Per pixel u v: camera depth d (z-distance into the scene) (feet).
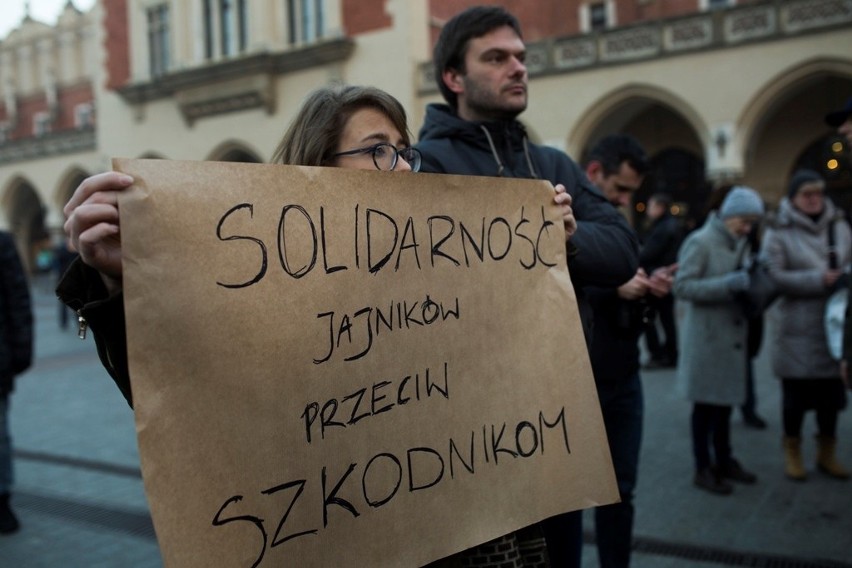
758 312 13.44
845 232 14.35
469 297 4.86
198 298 3.72
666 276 8.99
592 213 6.92
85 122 114.01
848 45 42.55
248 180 3.96
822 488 14.11
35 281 99.60
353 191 4.36
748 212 13.97
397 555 4.31
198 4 73.36
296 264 4.09
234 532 3.73
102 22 83.20
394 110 5.15
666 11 70.28
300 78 66.95
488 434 4.82
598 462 5.29
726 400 13.79
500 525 4.76
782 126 55.52
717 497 13.87
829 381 14.30
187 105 74.02
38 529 13.26
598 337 8.89
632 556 11.39
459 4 66.18
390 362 4.43
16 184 99.96
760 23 45.39
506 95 6.63
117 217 3.60
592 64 51.55
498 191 5.11
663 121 61.11
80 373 32.07
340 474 4.15
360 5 62.69
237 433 3.79
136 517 13.82
